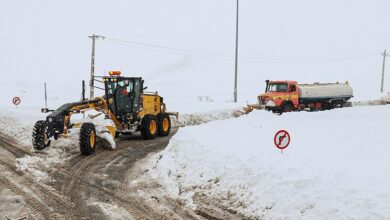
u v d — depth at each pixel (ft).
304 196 30.50
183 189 38.99
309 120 69.62
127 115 67.82
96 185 40.78
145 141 67.56
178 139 54.03
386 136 47.98
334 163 36.58
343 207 27.76
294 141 49.01
